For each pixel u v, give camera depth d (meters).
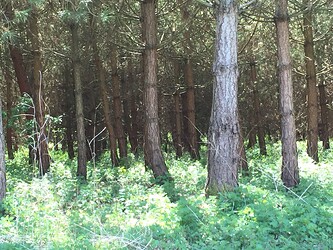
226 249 5.84
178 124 20.66
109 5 11.53
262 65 21.19
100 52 16.31
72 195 9.98
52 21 12.91
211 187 8.72
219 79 8.73
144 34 12.15
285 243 6.13
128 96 22.34
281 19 10.59
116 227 6.97
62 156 22.61
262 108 26.72
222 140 8.68
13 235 6.68
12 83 19.80
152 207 7.75
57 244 6.11
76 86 13.12
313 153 15.61
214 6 8.84
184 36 14.49
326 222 6.74
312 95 15.62
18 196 8.83
